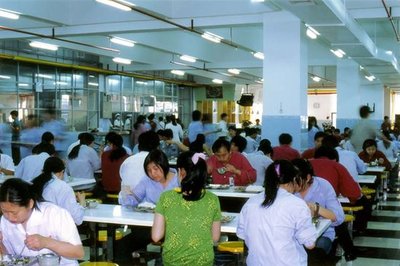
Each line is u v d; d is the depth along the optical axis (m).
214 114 23.98
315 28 8.34
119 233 4.70
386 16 8.98
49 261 2.39
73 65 14.91
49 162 3.91
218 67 16.58
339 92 15.81
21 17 9.37
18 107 13.39
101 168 6.94
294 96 9.38
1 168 6.84
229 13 9.55
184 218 2.98
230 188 5.56
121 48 14.76
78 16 10.18
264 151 7.02
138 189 4.23
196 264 2.95
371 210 7.65
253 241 2.92
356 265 5.55
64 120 14.95
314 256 3.86
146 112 19.56
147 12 9.17
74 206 3.80
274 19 9.44
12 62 13.16
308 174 3.59
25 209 2.46
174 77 20.58
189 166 3.07
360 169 6.78
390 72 15.45
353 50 10.77
